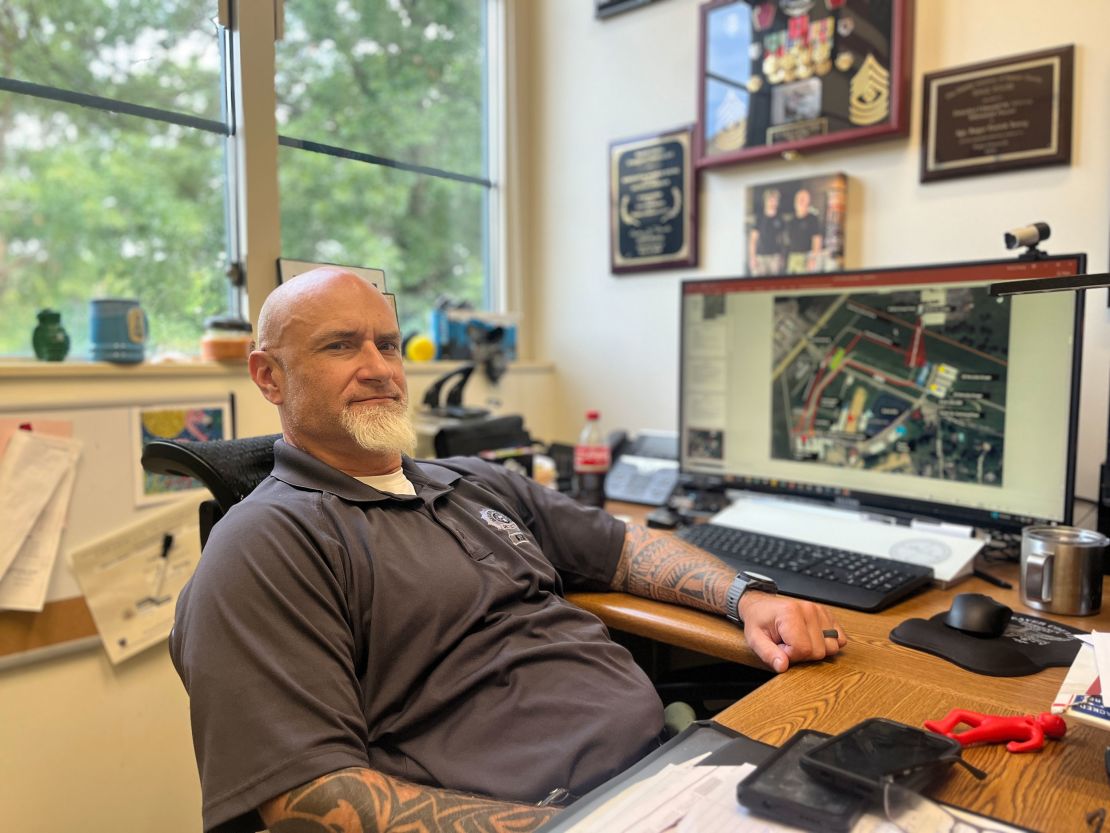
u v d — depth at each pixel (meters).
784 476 1.54
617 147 2.12
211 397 1.56
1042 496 1.20
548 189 2.32
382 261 2.04
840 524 1.41
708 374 1.65
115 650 1.44
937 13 1.57
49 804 1.39
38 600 1.34
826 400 1.47
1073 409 1.16
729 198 1.92
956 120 1.55
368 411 1.03
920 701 0.80
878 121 1.62
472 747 0.90
